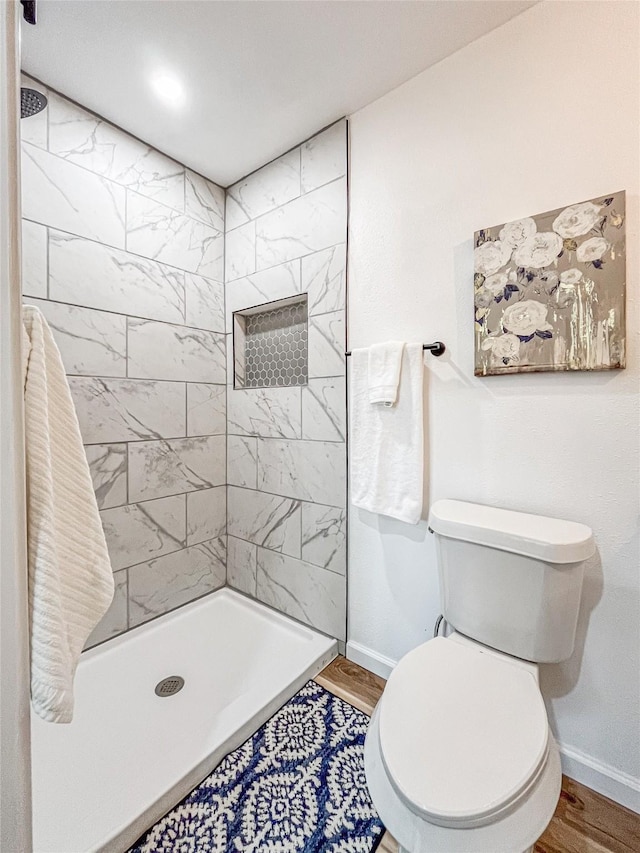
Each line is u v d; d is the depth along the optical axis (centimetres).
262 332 197
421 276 134
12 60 47
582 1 102
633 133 97
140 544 170
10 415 48
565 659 100
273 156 175
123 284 160
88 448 151
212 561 202
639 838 96
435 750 75
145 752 113
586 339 103
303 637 170
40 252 136
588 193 103
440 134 128
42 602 55
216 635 172
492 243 116
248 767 113
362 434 143
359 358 143
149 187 167
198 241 188
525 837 65
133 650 160
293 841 95
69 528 65
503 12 111
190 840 95
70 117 142
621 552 102
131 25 112
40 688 54
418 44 120
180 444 184
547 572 96
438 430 132
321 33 115
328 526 164
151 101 143
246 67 127
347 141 151
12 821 49
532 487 114
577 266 103
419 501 130
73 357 146
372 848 94
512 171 114
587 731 108
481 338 119
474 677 93
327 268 158
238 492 201
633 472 100
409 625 143
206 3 105
